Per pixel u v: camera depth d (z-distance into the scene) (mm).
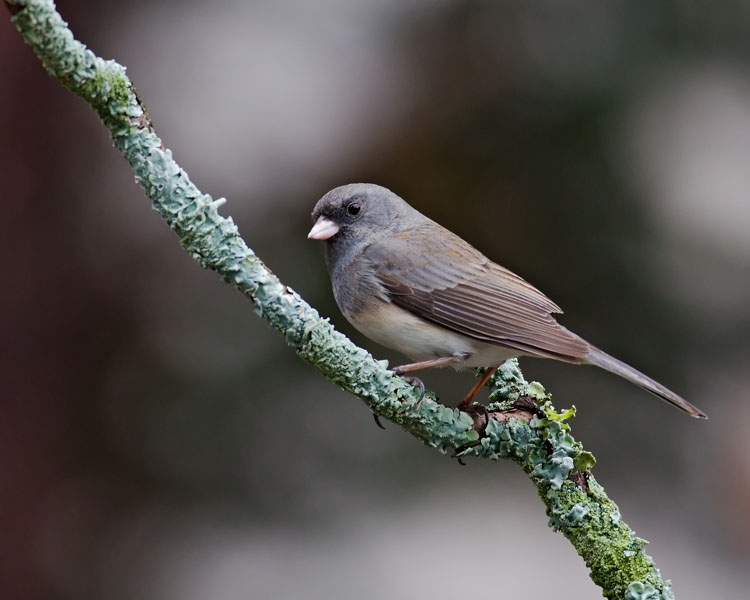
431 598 9812
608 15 10266
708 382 10203
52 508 10391
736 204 10195
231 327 10703
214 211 5414
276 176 10984
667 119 10328
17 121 10719
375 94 11141
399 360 10719
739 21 10047
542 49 10562
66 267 10828
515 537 10273
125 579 10172
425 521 10352
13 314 10625
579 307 10555
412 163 11117
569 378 10469
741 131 10266
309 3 11281
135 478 10516
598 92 10328
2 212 10664
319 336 5645
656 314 10320
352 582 9922
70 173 10969
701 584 9531
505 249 10852
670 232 10305
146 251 10945
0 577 10086
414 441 10492
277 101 11148
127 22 11281
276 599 9922
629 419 10273
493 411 6129
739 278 10125
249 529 10383
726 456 9969
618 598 5656
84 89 5055
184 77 11172
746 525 9789
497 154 10891
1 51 10617
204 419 10531
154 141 5289
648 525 9859
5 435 10414
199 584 10078
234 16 11344
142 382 10648
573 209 10625
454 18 10953
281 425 10492
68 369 10672
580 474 5906
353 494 10406
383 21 11180
